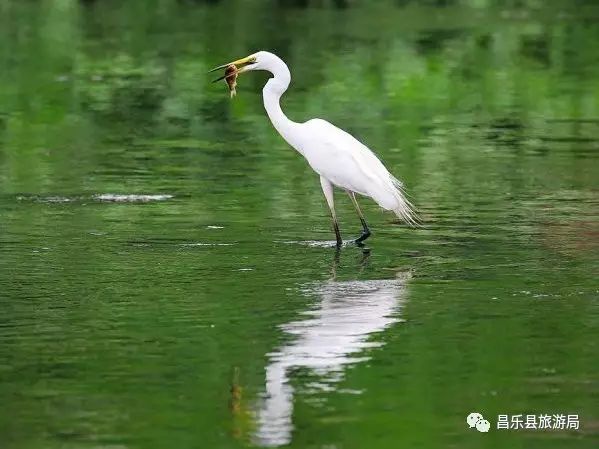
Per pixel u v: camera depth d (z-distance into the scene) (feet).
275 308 37.04
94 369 31.71
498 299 38.11
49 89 84.17
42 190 55.31
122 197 53.88
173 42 104.58
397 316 36.22
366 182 46.09
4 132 70.74
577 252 44.29
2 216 49.85
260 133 71.00
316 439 27.40
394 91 85.61
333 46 102.73
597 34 110.73
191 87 85.76
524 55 100.22
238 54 98.53
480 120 76.02
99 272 41.24
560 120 76.13
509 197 54.44
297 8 129.08
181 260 42.93
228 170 60.29
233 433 27.66
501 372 31.48
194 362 32.22
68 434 27.63
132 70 91.91
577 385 30.60
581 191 55.72
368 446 26.99
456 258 43.52
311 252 44.47
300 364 32.01
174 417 28.55
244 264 42.52
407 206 49.42
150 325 35.32
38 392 30.14
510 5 131.54
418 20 119.75
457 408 29.17
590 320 35.83
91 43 104.22
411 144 68.23
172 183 57.11
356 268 42.09
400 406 29.19
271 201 53.42
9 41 104.99
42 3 128.57
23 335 34.40
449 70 93.25
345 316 36.24
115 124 73.51
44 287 39.32
